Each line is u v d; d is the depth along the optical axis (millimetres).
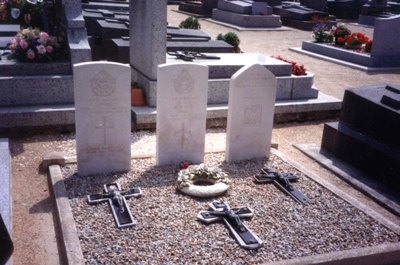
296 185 5887
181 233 4621
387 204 5648
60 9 9141
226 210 4910
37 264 4270
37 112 7332
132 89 8188
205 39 12227
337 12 27469
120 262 4109
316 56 15641
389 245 4535
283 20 24078
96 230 4598
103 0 18125
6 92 7508
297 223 4953
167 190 5535
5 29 11664
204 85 6059
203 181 5789
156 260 4164
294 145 7605
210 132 7969
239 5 22297
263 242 4539
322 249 4488
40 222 4941
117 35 11734
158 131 6074
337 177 6473
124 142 5914
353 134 6812
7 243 1883
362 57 14305
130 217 4809
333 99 9328
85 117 5637
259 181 5848
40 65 7824
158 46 7934
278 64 9109
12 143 7043
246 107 6305
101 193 5344
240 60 9312
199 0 28422
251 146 6574
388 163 6148
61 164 6105
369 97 6695
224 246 4438
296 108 8852
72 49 7922
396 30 14156
